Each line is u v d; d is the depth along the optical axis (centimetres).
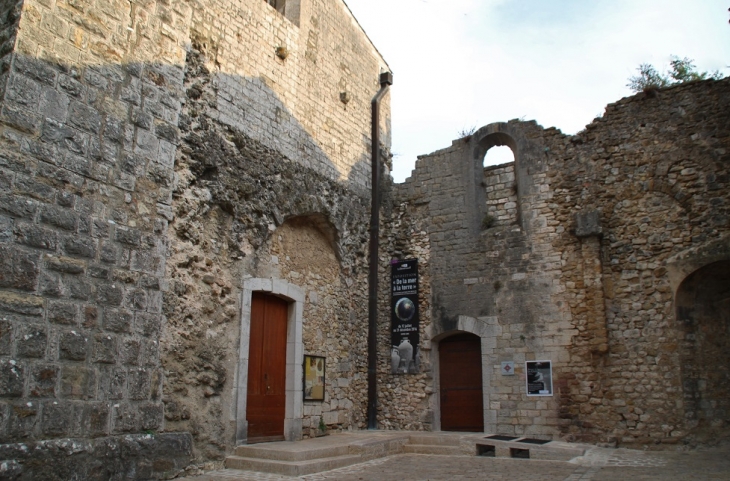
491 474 763
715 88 1076
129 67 787
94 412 668
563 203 1167
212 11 997
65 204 680
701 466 806
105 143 738
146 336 745
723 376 1020
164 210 798
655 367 1022
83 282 684
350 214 1275
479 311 1205
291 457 817
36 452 602
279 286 1041
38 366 623
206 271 888
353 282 1273
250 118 1034
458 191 1300
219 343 890
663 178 1085
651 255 1066
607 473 754
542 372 1112
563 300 1123
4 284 609
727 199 1022
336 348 1184
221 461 849
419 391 1232
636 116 1138
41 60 682
